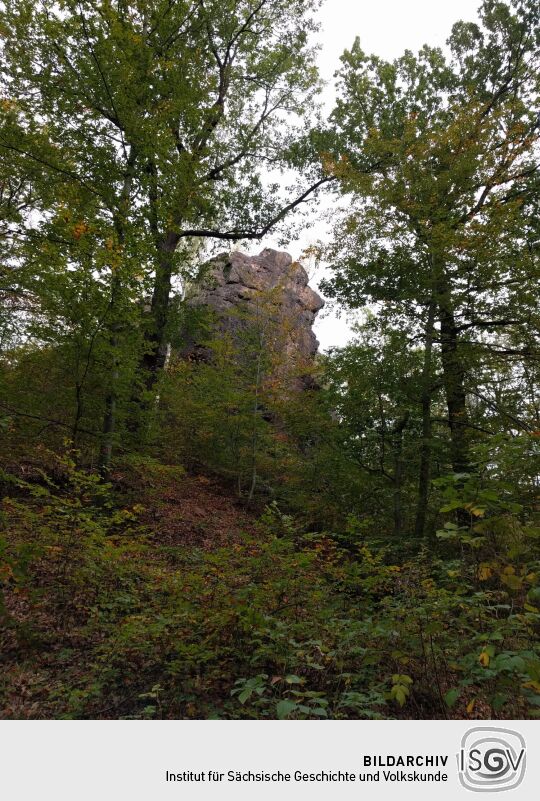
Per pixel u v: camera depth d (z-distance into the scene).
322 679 3.71
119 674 3.99
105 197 8.88
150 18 10.96
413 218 10.04
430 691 3.60
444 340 9.77
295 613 4.55
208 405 14.38
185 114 11.09
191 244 17.81
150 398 9.74
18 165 8.54
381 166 11.48
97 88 9.08
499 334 10.35
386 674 3.77
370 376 9.72
